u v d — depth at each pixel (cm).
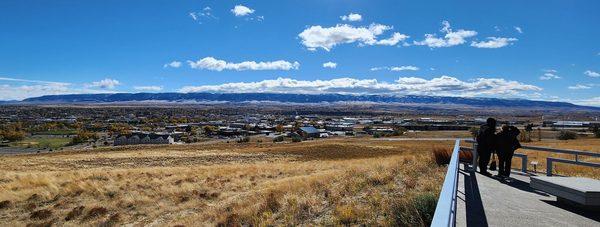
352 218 1026
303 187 1722
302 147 7800
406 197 1074
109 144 14150
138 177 2639
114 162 5447
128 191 2128
